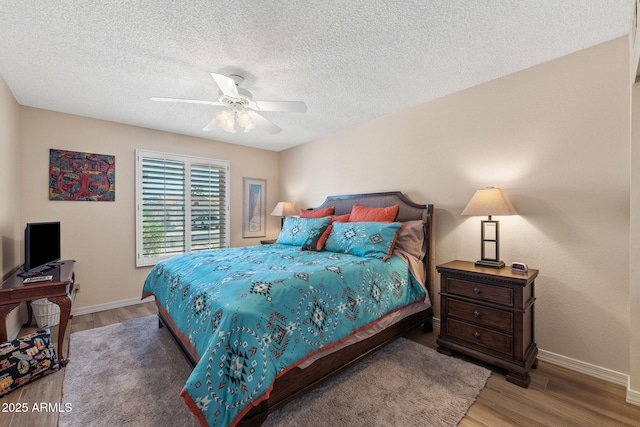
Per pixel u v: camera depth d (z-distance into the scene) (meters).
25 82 2.43
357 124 3.63
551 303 2.16
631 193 1.69
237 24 1.71
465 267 2.27
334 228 2.96
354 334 1.92
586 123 2.00
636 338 1.68
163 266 2.57
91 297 3.31
